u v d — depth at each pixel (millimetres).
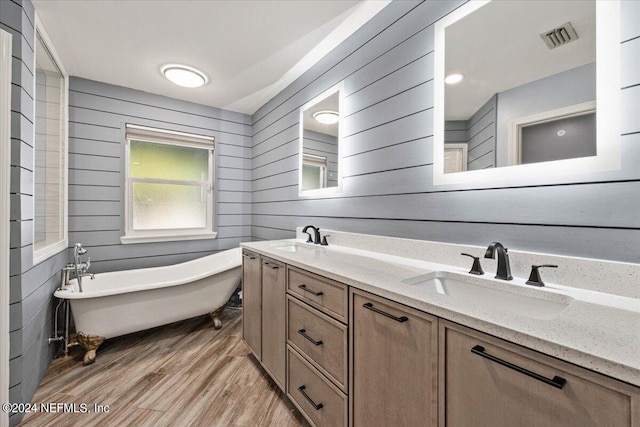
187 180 3287
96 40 2102
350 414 1126
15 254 1482
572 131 1003
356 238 1890
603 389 527
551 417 591
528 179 1111
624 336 604
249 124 3666
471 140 1300
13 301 1470
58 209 2379
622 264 880
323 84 2303
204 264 3061
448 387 780
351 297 1119
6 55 1444
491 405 689
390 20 1706
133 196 2959
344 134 2066
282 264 1617
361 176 1913
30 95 1667
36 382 1712
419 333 858
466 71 1314
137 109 2922
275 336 1688
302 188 2576
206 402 1616
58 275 2258
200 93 3027
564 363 575
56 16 1833
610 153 921
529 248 1109
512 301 1013
